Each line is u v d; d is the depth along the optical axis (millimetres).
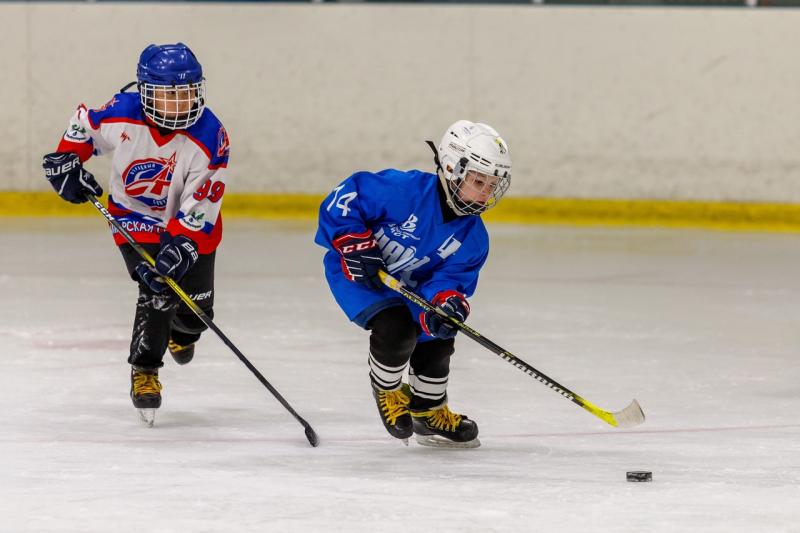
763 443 13078
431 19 35938
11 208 36469
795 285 26062
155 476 11164
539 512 10070
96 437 12883
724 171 35625
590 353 18641
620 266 28391
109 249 29812
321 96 36281
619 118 35750
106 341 18938
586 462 12125
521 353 18594
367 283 12180
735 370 17516
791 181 35438
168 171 13656
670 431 13688
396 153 36312
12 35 36281
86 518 9695
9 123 36375
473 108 36094
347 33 36062
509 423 14047
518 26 35750
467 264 12664
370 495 10578
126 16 36281
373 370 12430
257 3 36094
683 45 35438
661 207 35781
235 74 36375
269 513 9906
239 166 36625
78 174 13820
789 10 35125
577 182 36000
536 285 25531
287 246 30781
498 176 11867
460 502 10383
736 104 35469
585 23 35625
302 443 12812
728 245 32125
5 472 11242
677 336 20156
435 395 12617
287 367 17172
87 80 36344
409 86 36156
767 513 10125
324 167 36438
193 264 13766
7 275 25750
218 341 19078
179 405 14672
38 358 17500
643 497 10625
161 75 13008
